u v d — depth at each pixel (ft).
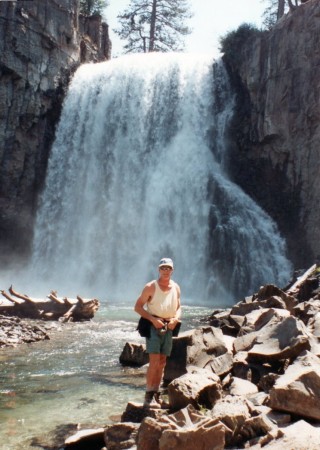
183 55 117.08
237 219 98.94
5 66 101.50
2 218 106.01
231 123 107.65
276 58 97.30
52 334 39.78
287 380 16.33
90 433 16.78
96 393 23.25
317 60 90.79
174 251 102.17
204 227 101.24
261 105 100.01
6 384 24.77
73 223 110.93
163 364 19.19
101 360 30.53
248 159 103.96
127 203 109.40
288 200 95.76
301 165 93.15
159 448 13.60
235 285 95.50
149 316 18.92
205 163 107.04
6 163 104.88
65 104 115.65
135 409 18.38
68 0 117.29
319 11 91.09
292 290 46.78
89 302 48.83
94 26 137.39
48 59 111.14
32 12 106.73
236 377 21.62
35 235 110.93
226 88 111.45
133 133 113.60
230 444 14.28
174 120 112.37
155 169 110.01
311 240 89.92
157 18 168.04
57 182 112.37
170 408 18.90
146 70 116.47
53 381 25.43
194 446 13.43
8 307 45.42
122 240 107.24
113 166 112.68
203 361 24.36
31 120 107.86
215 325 38.58
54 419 19.53
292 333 21.94
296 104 93.30
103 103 116.67
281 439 13.34
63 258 109.29
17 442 17.10
